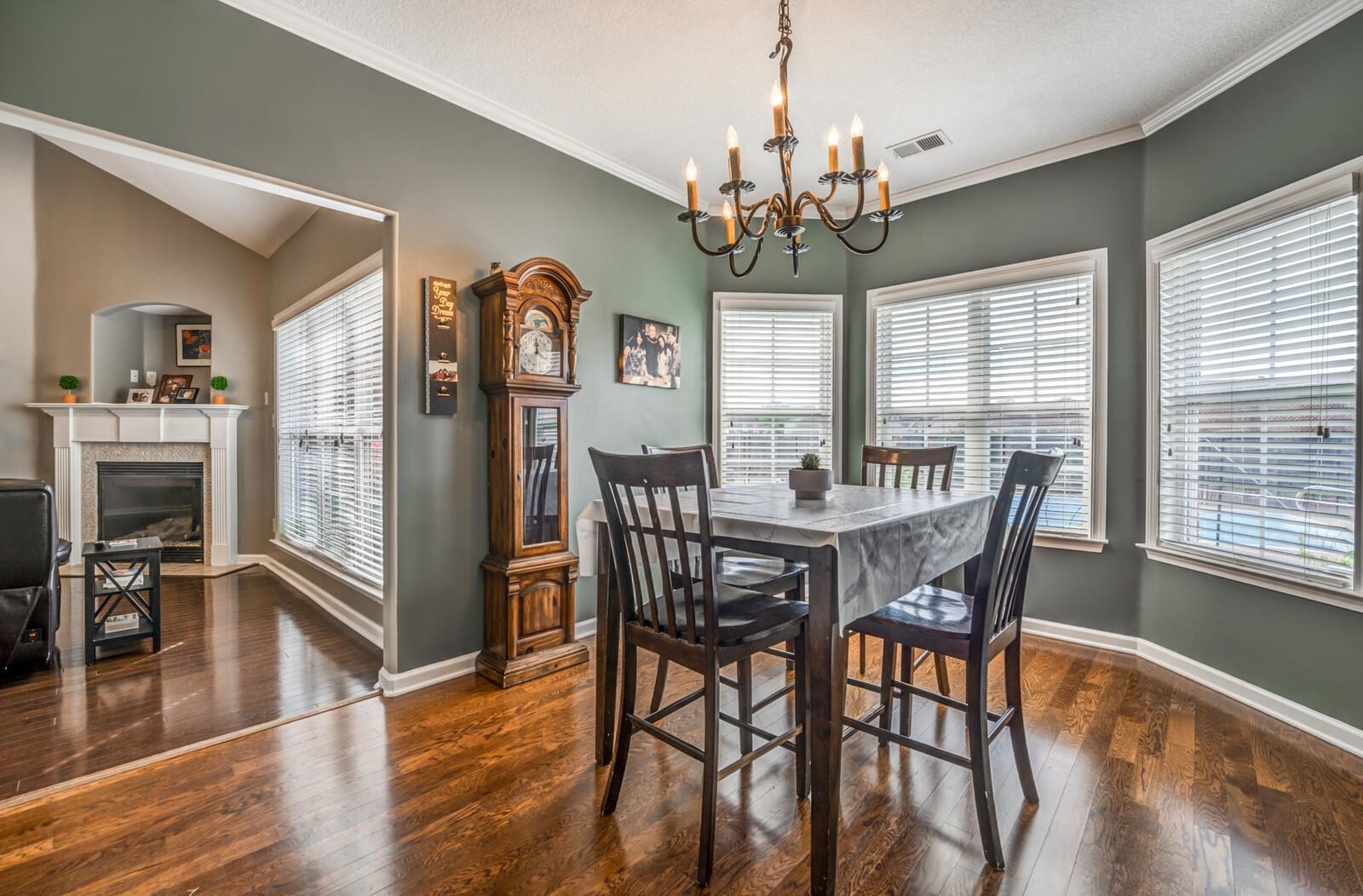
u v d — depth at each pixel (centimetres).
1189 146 261
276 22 213
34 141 472
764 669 275
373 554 323
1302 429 219
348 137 232
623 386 338
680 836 159
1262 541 233
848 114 276
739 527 155
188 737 212
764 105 272
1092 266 299
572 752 202
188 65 196
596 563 199
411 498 251
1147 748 204
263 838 158
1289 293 223
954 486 344
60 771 190
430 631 258
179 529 509
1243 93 238
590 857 151
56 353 482
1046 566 318
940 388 351
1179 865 148
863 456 290
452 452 265
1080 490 305
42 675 271
